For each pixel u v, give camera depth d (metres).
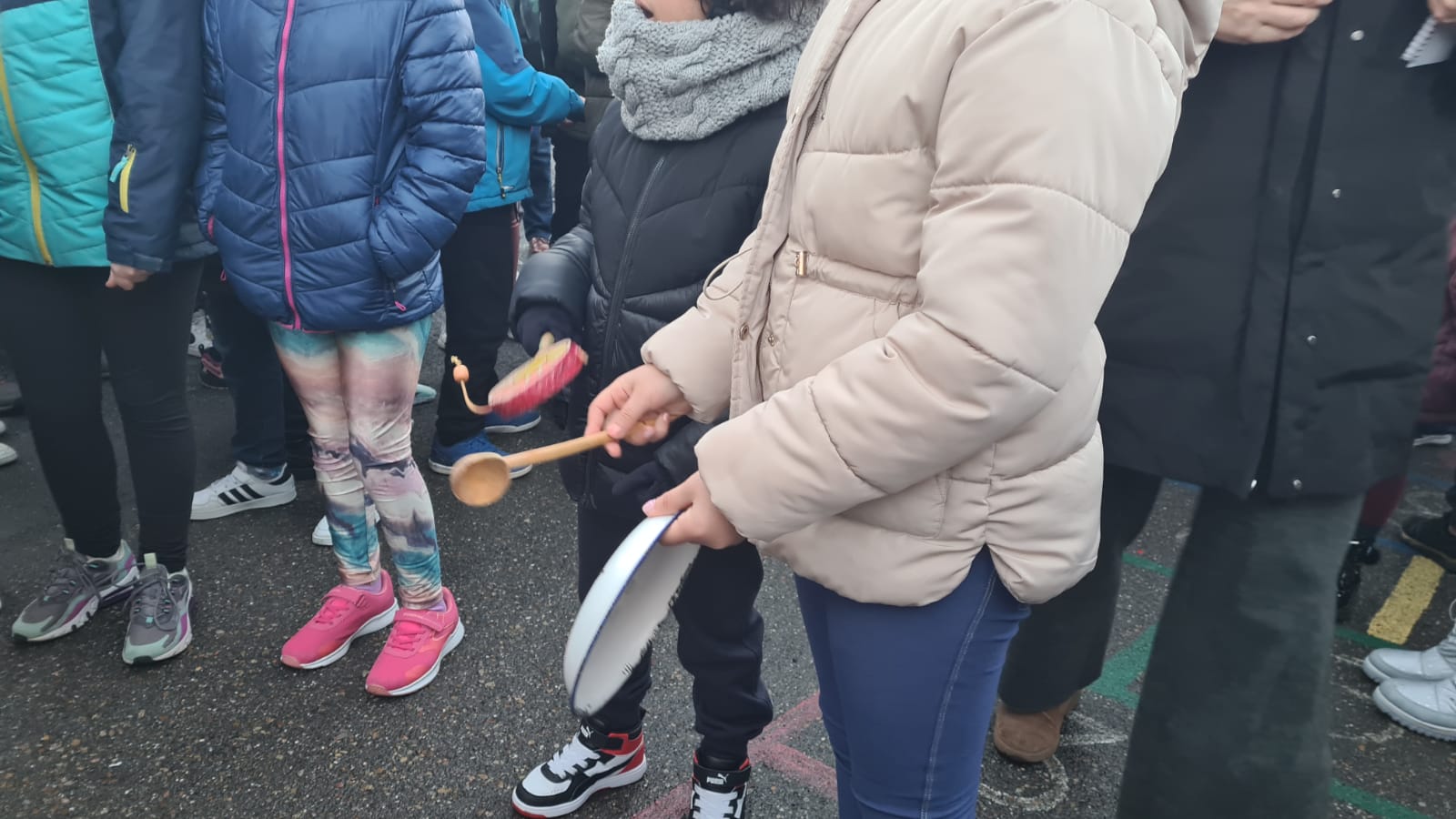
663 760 2.19
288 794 2.08
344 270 2.12
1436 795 2.16
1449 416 1.77
